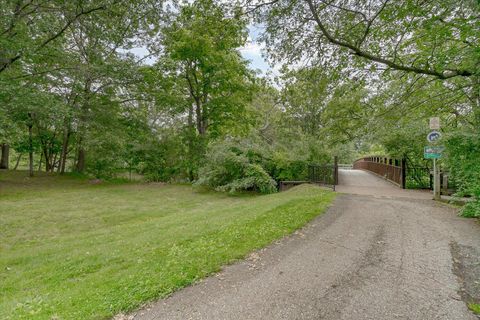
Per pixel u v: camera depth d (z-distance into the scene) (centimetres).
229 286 328
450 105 920
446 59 589
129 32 1608
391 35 639
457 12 522
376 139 1290
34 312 277
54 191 1470
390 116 895
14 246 658
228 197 1345
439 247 454
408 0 522
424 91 836
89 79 1714
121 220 918
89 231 783
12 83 1254
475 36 545
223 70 1700
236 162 1393
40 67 1509
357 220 630
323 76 754
